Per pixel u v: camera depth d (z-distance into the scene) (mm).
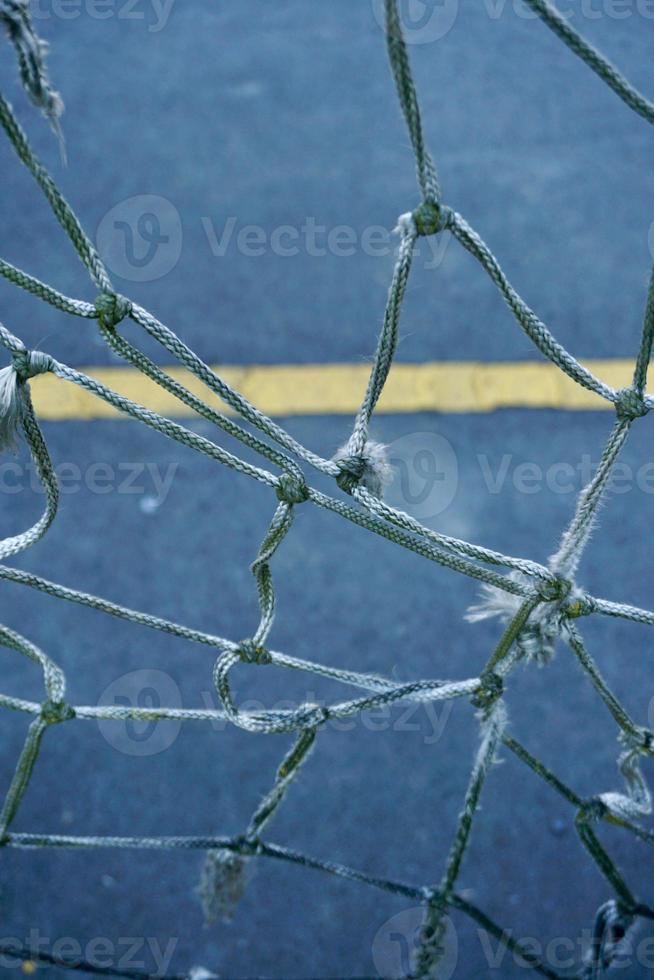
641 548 4645
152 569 4633
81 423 5199
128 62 7441
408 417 5258
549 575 1753
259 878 3590
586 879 3580
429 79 7254
